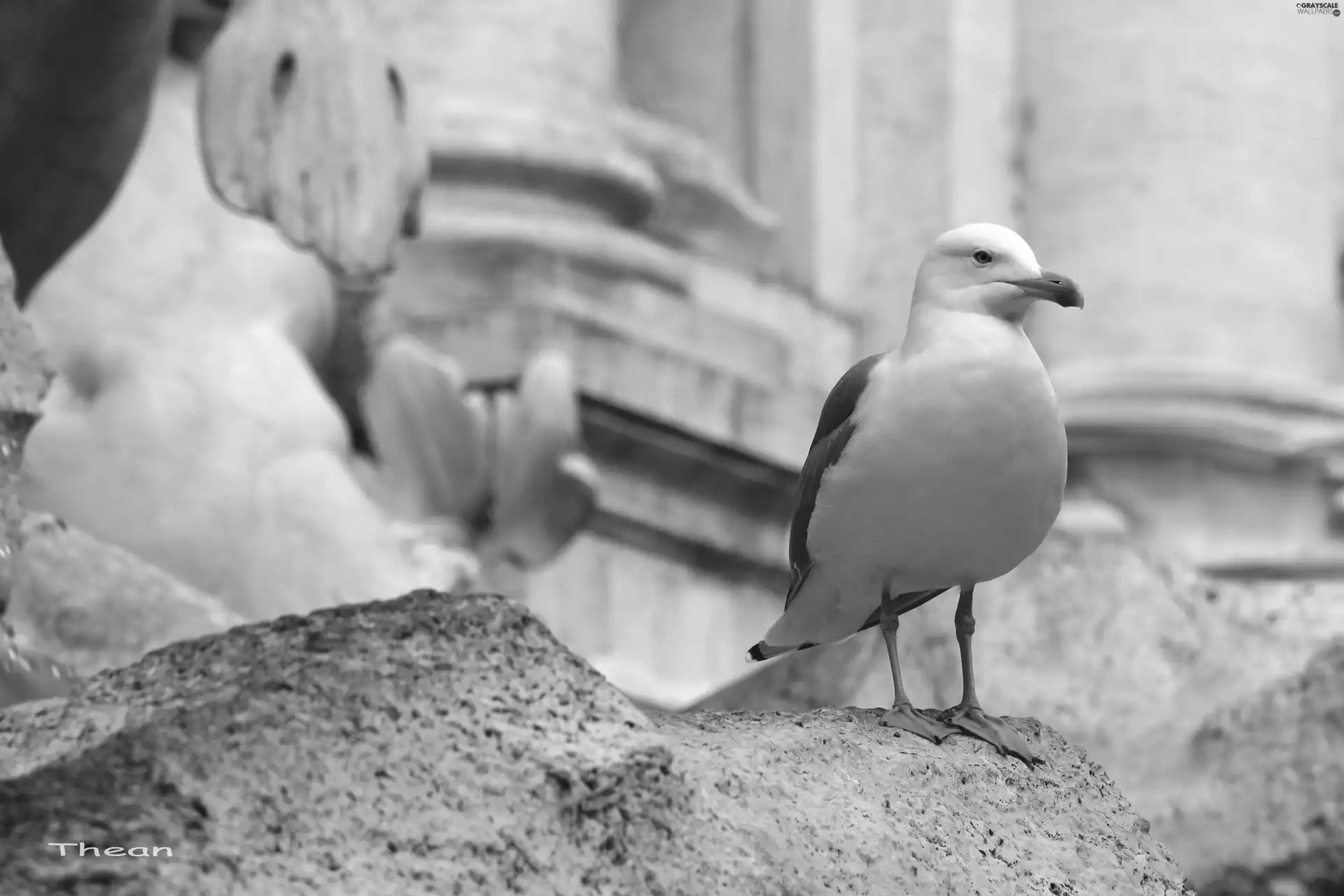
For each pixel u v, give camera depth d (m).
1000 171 29.56
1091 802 7.18
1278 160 29.36
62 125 14.97
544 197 23.19
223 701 5.38
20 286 15.90
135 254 18.03
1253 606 11.23
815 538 7.36
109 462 16.56
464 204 22.80
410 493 19.48
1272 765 9.70
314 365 19.12
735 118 29.27
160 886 4.90
